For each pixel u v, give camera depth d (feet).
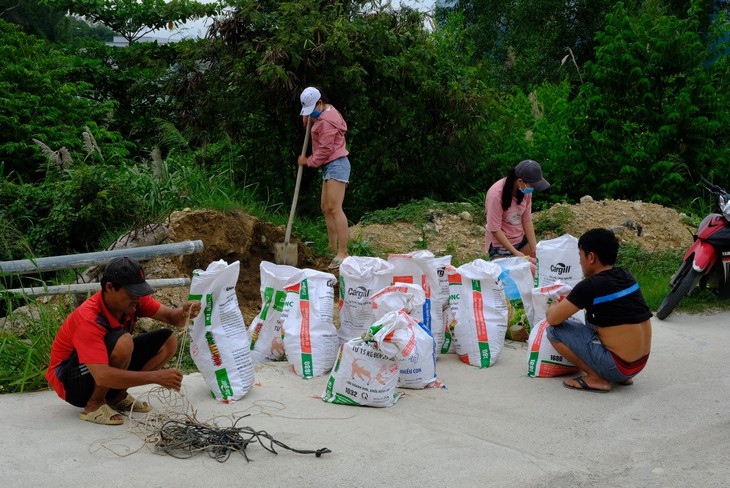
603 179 44.21
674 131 41.34
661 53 42.11
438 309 19.90
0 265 18.71
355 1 41.16
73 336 14.70
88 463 12.98
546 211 37.04
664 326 23.41
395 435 14.53
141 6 57.31
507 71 78.33
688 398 16.80
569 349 17.49
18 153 43.65
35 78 45.91
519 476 12.80
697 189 42.42
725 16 45.80
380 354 16.21
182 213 24.90
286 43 36.81
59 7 57.93
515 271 21.68
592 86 44.11
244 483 12.39
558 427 15.08
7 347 18.33
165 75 45.14
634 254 32.09
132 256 19.92
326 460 13.32
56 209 28.04
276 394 16.93
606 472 13.03
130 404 15.66
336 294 26.09
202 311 16.35
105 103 50.26
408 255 19.48
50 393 16.83
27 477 12.36
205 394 16.81
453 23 55.06
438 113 42.45
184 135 42.47
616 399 16.78
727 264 23.43
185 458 13.32
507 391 17.39
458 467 13.12
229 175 39.75
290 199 41.32
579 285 16.99
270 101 39.52
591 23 77.97
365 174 44.14
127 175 30.30
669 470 13.10
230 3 39.32
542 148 46.01
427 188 44.88
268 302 19.62
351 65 38.75
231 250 25.18
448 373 18.90
